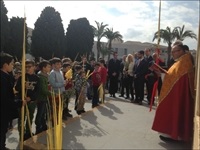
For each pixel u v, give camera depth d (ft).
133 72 37.27
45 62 20.52
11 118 16.76
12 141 19.84
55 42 103.45
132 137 19.39
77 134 19.90
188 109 17.49
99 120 24.45
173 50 18.93
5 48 96.58
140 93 34.42
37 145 16.90
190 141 18.03
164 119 18.08
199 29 17.89
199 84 14.60
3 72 16.55
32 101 19.39
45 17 103.09
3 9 89.15
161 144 17.88
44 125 21.13
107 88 48.78
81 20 116.06
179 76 17.76
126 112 28.45
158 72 20.22
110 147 17.20
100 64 32.96
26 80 19.11
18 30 97.40
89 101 39.32
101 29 161.48
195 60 19.83
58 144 14.42
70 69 26.55
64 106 23.62
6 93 16.34
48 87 21.80
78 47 115.34
